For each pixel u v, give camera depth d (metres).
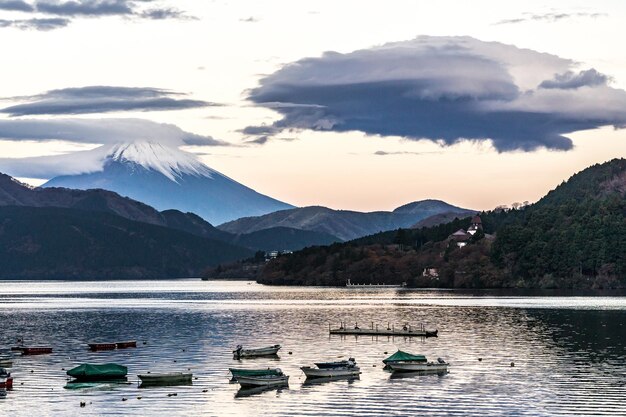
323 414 118.75
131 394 132.75
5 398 130.25
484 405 123.12
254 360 168.62
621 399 126.19
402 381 141.75
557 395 129.25
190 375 143.88
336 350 183.62
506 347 184.12
